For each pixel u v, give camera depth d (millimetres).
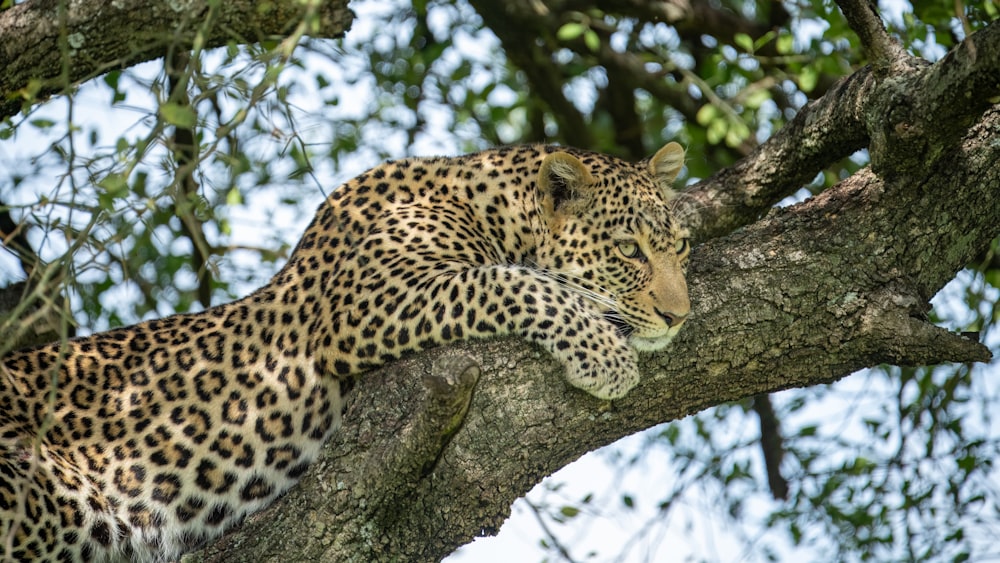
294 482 10445
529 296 9398
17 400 10000
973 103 8289
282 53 7379
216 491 10234
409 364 9023
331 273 10594
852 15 8898
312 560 8453
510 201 11125
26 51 8805
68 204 7535
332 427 10422
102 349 10484
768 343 9094
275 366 10383
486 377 8953
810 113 10406
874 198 9422
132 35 8758
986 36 7988
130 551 10078
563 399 8945
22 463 9586
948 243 9391
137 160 7289
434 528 8531
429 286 9805
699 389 9195
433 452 7777
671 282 9578
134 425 10156
